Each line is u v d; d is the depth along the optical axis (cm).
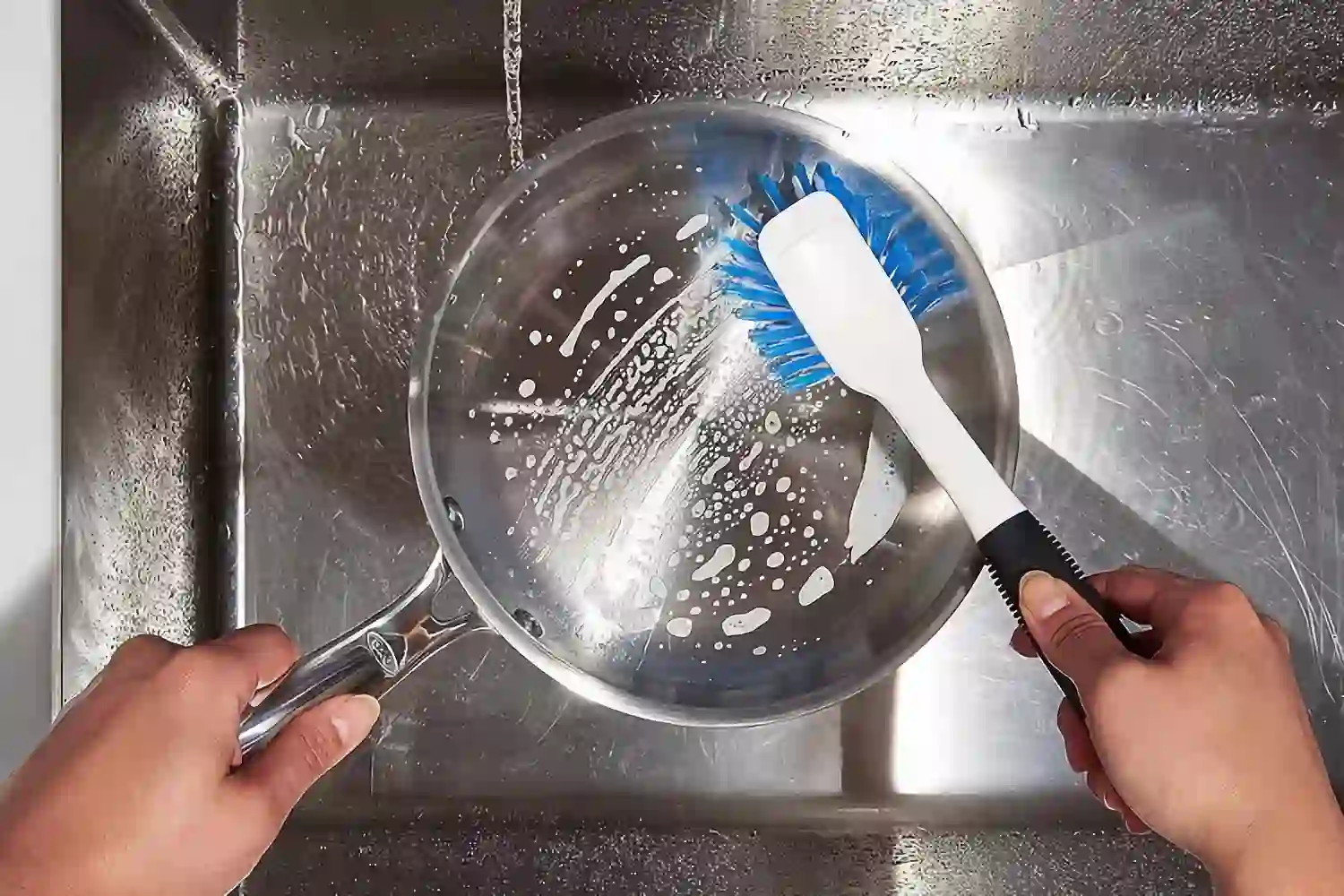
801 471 55
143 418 54
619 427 56
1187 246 62
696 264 56
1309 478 61
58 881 33
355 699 39
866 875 54
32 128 44
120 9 51
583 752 59
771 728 59
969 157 63
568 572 54
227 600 60
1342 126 62
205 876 35
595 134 51
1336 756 59
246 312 62
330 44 58
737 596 54
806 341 55
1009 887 52
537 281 55
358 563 60
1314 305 62
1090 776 48
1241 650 38
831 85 63
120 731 34
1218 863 37
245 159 62
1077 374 62
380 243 62
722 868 55
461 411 52
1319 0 56
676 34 58
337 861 55
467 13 56
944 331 51
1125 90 62
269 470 61
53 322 43
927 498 52
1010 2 56
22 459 43
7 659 43
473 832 58
